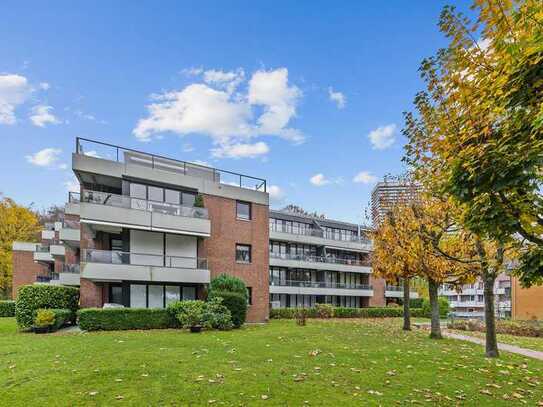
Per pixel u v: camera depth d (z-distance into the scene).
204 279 23.30
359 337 16.80
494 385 8.61
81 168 20.53
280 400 7.00
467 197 5.73
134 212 21.34
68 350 11.53
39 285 19.42
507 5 5.04
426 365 10.62
